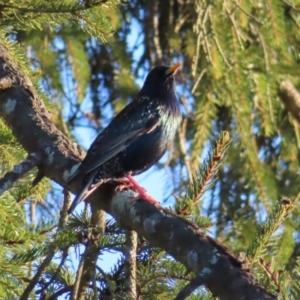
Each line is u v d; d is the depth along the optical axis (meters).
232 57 14.48
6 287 8.67
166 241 7.25
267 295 6.25
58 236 8.27
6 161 11.21
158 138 10.85
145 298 8.63
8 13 9.95
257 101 14.92
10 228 8.93
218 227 15.73
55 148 8.87
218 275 6.48
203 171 8.75
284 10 15.23
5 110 9.45
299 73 14.74
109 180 8.72
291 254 15.23
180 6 15.94
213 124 15.25
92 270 8.20
